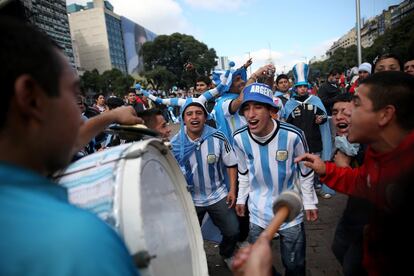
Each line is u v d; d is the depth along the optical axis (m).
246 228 3.53
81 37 108.94
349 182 2.00
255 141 2.64
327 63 82.12
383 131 1.56
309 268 3.40
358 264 2.05
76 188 1.18
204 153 3.15
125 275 0.66
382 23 95.56
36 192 0.70
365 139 1.62
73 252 0.60
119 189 1.10
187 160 3.17
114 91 67.06
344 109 2.66
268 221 2.64
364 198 1.88
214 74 5.34
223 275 3.40
